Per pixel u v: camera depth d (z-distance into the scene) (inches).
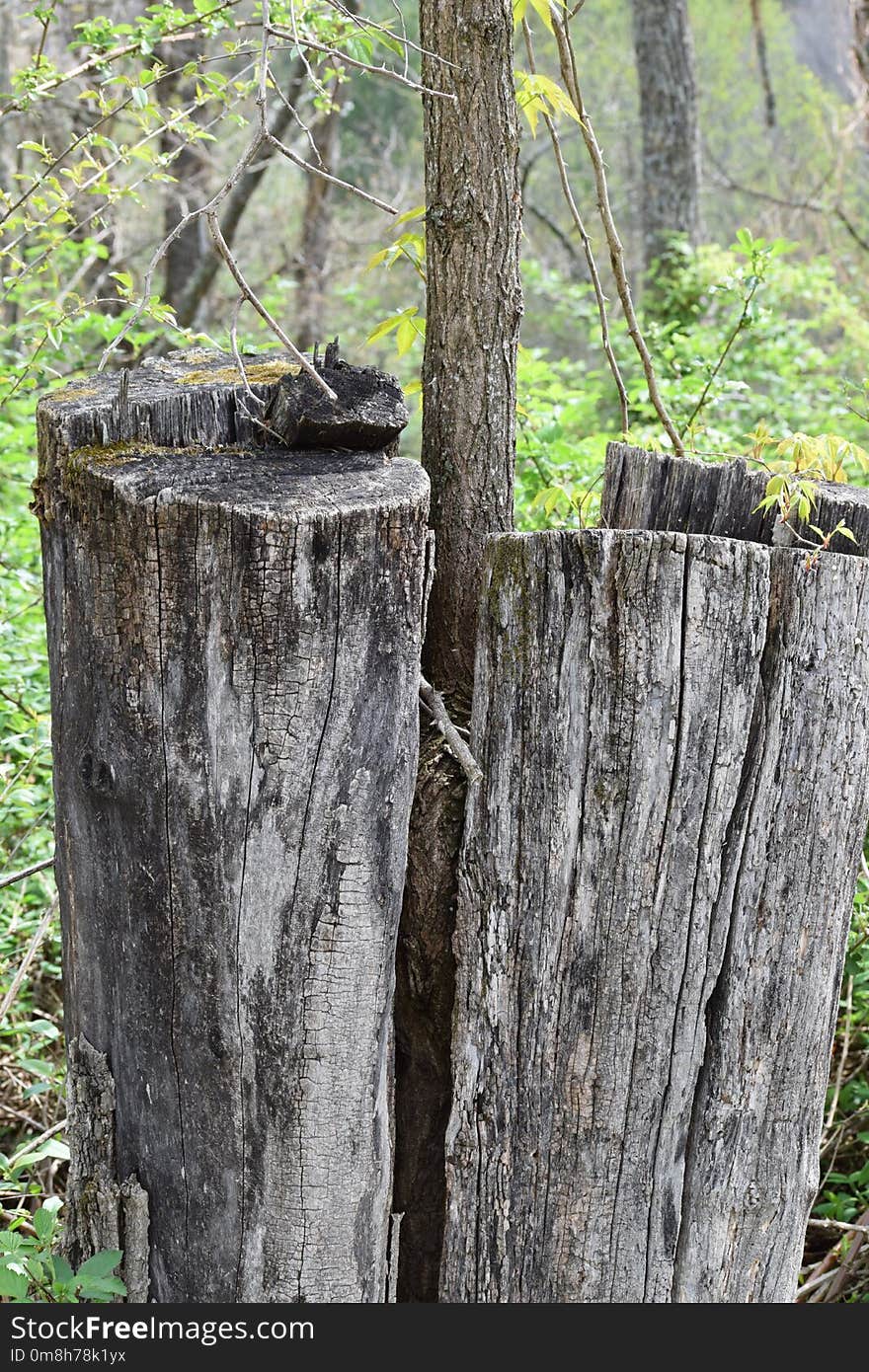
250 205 475.5
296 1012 70.3
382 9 340.8
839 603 72.9
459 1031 76.2
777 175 557.3
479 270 78.9
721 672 70.7
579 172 571.5
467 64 76.2
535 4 86.3
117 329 159.6
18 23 279.4
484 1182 76.9
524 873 73.3
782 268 235.5
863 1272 102.0
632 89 587.8
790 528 74.9
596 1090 74.6
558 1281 77.1
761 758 73.0
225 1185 73.2
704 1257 78.2
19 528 153.0
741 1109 76.9
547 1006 74.0
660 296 282.4
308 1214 73.1
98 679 69.9
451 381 80.4
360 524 64.7
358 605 65.8
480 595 73.4
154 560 65.9
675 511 79.4
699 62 616.7
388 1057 74.7
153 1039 73.0
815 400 230.4
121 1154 76.8
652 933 73.0
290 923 69.2
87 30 114.3
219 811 67.8
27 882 132.5
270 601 64.7
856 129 437.4
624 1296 77.4
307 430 72.9
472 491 81.0
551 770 71.9
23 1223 92.8
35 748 126.3
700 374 163.0
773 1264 80.9
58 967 129.2
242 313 364.8
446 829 75.6
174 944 70.6
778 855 74.7
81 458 69.8
